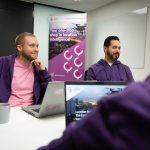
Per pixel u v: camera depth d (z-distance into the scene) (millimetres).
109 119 314
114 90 998
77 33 4406
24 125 1074
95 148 313
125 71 2623
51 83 1142
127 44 3941
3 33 4133
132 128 297
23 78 1829
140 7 3660
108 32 4441
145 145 292
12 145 810
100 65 2586
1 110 1075
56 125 1094
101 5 4555
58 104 1245
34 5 4488
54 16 4449
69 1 4324
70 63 4453
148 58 3492
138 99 306
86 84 1000
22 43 1848
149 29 3480
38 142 849
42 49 4668
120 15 4105
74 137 331
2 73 1799
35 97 1818
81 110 968
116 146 298
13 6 4238
